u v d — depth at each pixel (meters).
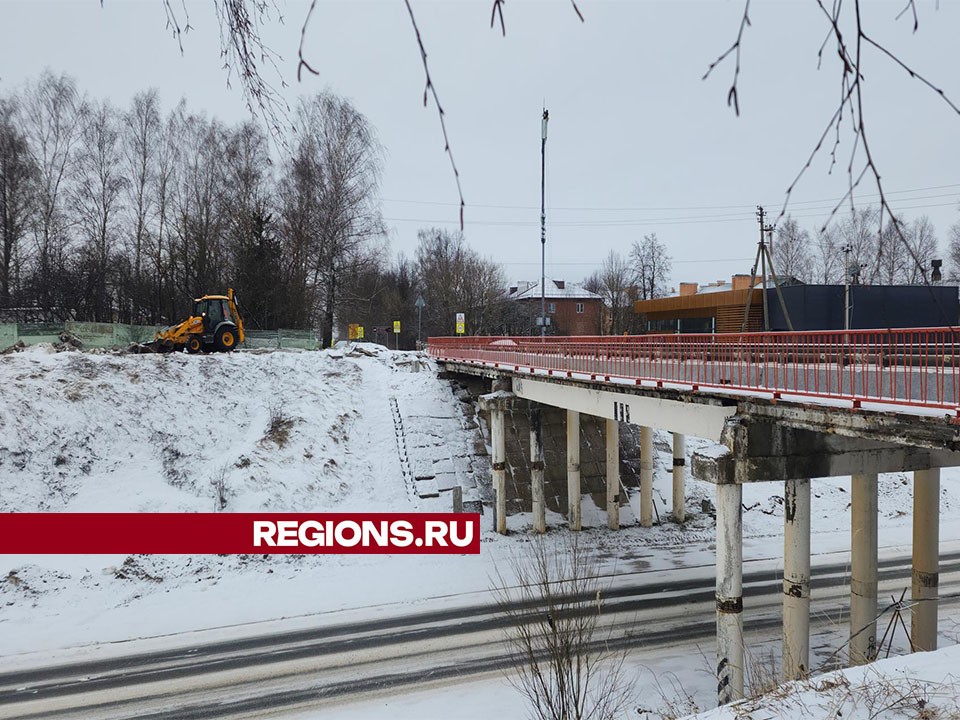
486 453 31.98
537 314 79.06
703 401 14.48
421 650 17.39
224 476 27.02
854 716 7.52
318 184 19.19
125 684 15.95
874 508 15.54
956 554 25.80
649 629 18.27
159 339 36.94
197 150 41.94
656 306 52.19
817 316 38.31
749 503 31.28
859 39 2.17
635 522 29.25
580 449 32.38
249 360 34.62
